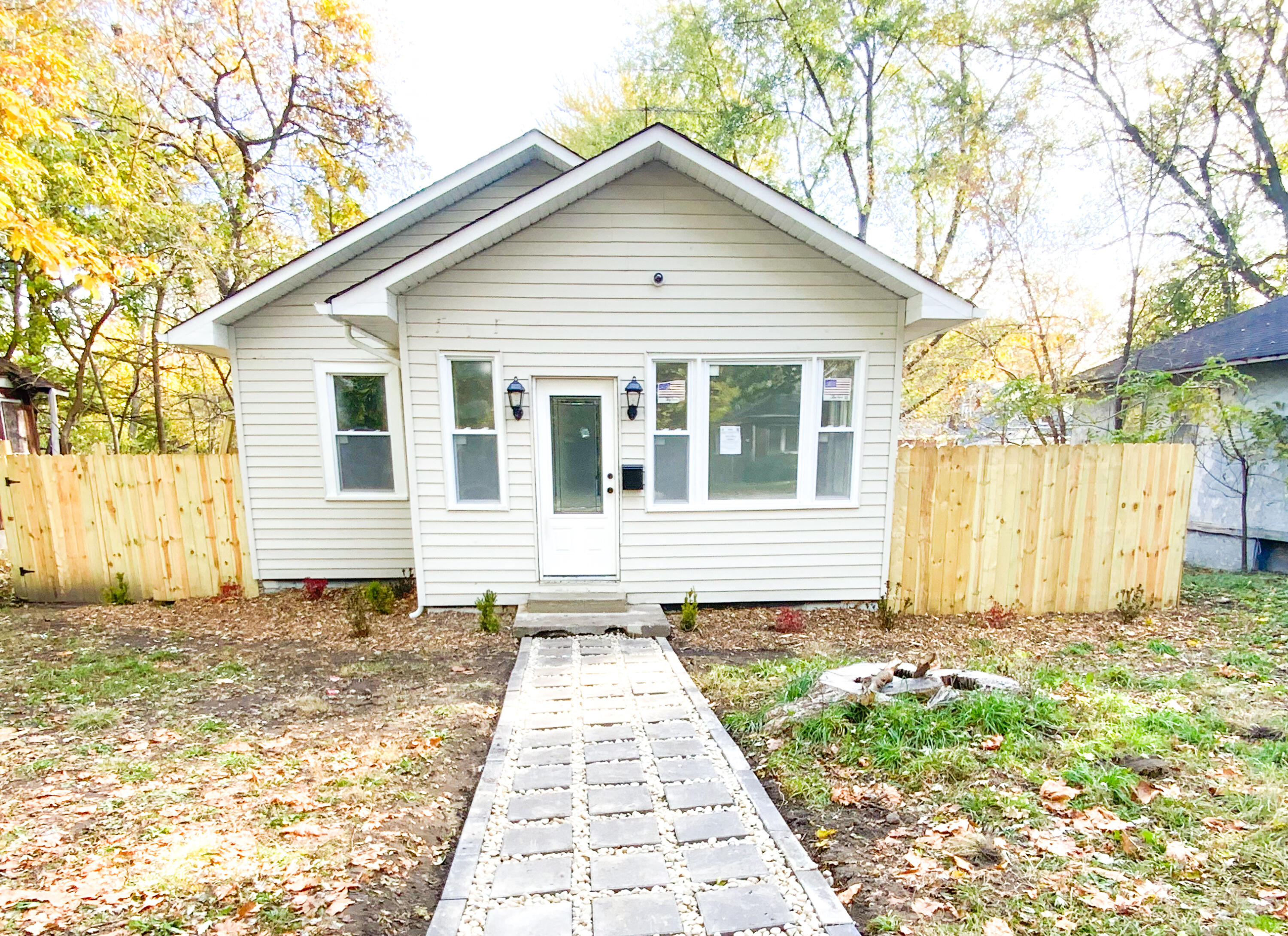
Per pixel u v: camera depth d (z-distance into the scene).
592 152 15.27
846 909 2.07
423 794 2.87
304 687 4.32
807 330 5.80
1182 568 6.77
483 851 2.44
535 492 5.88
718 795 2.86
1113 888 2.08
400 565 7.19
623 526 5.97
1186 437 9.19
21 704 3.93
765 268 5.71
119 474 6.53
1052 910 1.99
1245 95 10.09
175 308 13.01
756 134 13.98
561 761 3.22
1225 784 2.69
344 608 6.28
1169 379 7.88
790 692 3.85
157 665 4.73
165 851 2.32
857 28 12.48
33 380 12.16
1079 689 3.82
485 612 5.55
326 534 7.09
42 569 6.55
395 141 12.91
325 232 13.30
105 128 9.98
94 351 14.08
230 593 6.68
